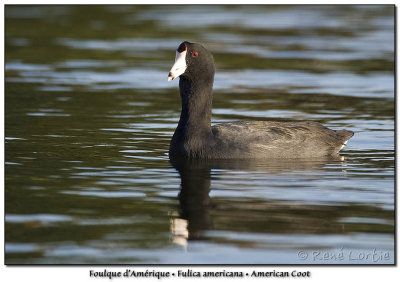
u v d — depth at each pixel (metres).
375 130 18.50
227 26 36.09
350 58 29.16
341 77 25.78
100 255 10.03
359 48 31.23
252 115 20.09
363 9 42.06
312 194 12.83
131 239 10.65
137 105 21.45
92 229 10.98
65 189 13.01
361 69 27.12
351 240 10.65
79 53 29.67
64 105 21.14
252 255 10.12
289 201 12.40
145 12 39.84
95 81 24.86
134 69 26.98
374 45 31.86
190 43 15.31
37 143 16.64
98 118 19.59
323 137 16.20
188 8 41.59
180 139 15.56
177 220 11.39
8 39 32.16
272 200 12.43
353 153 16.19
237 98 22.50
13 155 15.45
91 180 13.61
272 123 16.11
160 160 15.27
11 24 35.66
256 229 11.04
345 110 20.83
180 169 14.49
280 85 24.56
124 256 10.04
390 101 22.03
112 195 12.68
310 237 10.77
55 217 11.48
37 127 18.33
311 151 15.82
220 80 25.36
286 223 11.30
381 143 17.19
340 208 12.02
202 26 35.94
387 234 10.86
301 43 32.31
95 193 12.78
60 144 16.59
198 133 15.42
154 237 10.73
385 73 26.41
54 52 29.75
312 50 30.83
